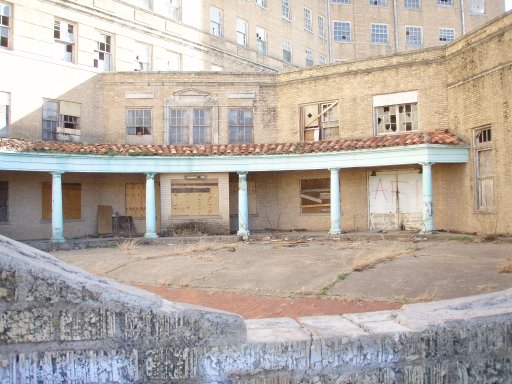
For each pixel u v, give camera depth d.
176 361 3.60
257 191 25.69
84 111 24.92
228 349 3.66
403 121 22.92
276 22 37.72
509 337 4.12
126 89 25.58
